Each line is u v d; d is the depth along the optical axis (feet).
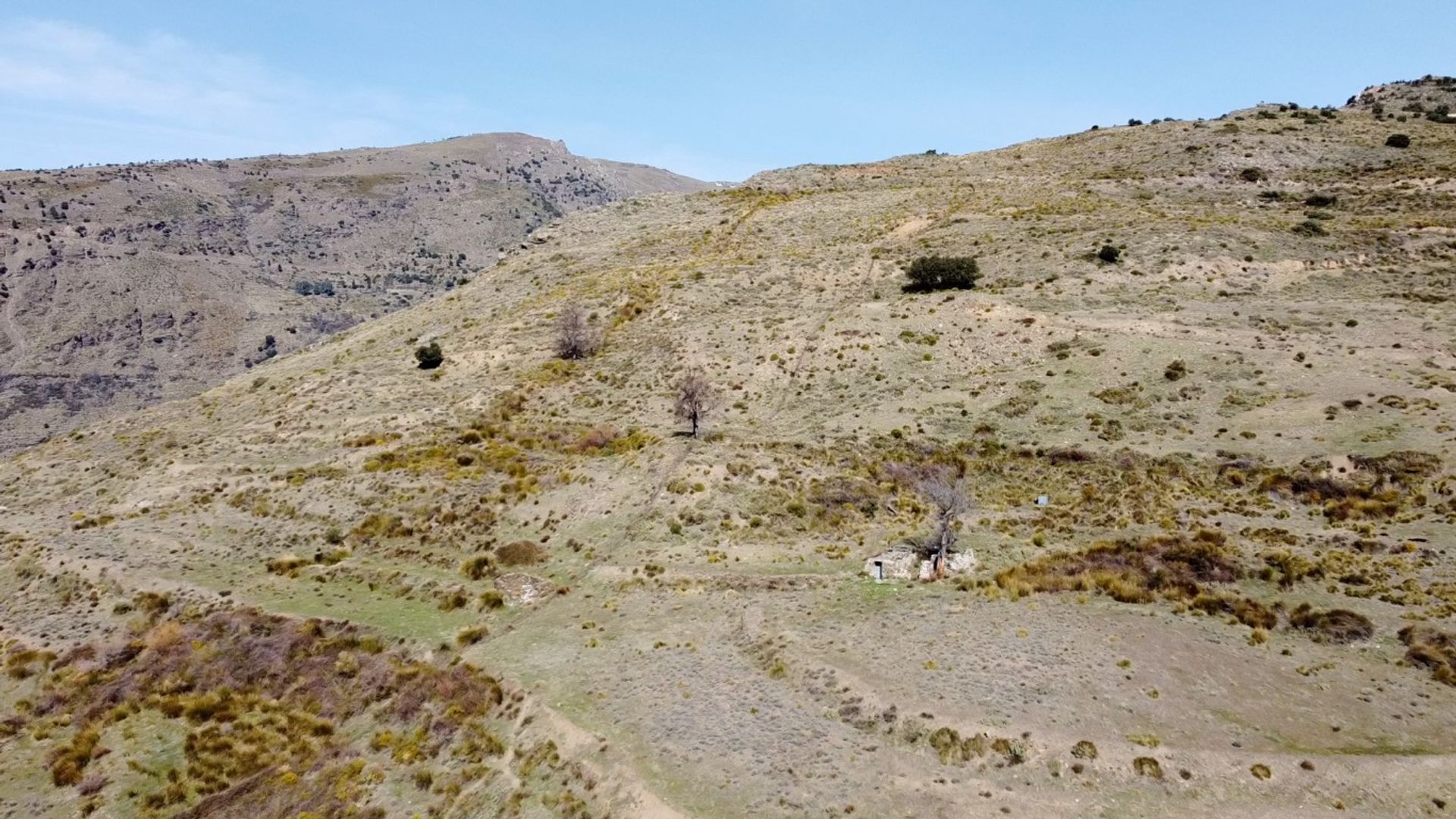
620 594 127.54
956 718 85.51
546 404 205.77
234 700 112.47
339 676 114.83
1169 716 84.02
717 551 135.85
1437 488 122.62
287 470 177.58
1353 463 133.80
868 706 90.17
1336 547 115.65
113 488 183.21
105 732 108.27
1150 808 72.74
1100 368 182.39
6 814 94.58
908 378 195.72
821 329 223.51
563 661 109.29
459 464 173.88
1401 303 197.16
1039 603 111.86
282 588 138.21
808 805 77.15
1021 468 153.79
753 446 167.94
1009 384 184.14
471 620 125.18
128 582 140.67
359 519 157.58
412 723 103.60
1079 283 226.99
